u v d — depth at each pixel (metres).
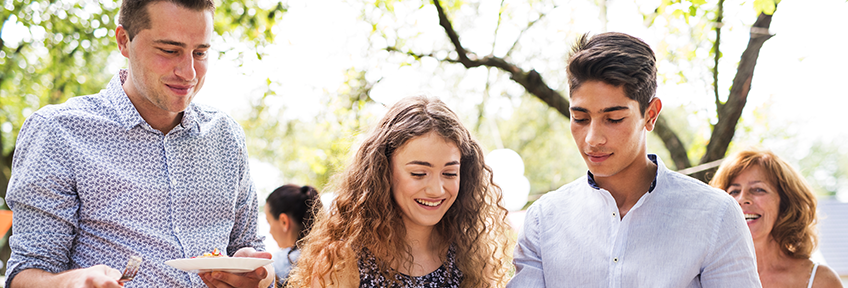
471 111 10.12
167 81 1.96
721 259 2.04
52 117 1.99
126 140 2.06
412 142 2.16
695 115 7.32
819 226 3.31
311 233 2.36
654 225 2.12
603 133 2.00
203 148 2.21
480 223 2.42
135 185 2.03
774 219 3.14
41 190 1.91
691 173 5.82
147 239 2.03
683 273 2.04
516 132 14.70
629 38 2.07
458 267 2.35
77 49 8.42
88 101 2.10
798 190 3.12
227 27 7.52
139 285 2.00
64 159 1.96
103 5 8.03
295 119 9.81
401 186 2.19
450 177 2.19
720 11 6.18
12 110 10.45
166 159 2.11
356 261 2.16
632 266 2.10
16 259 1.88
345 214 2.28
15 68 9.23
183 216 2.12
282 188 3.83
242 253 2.08
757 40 5.93
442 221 2.41
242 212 2.38
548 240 2.31
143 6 1.91
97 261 1.99
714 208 2.08
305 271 2.28
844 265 15.93
